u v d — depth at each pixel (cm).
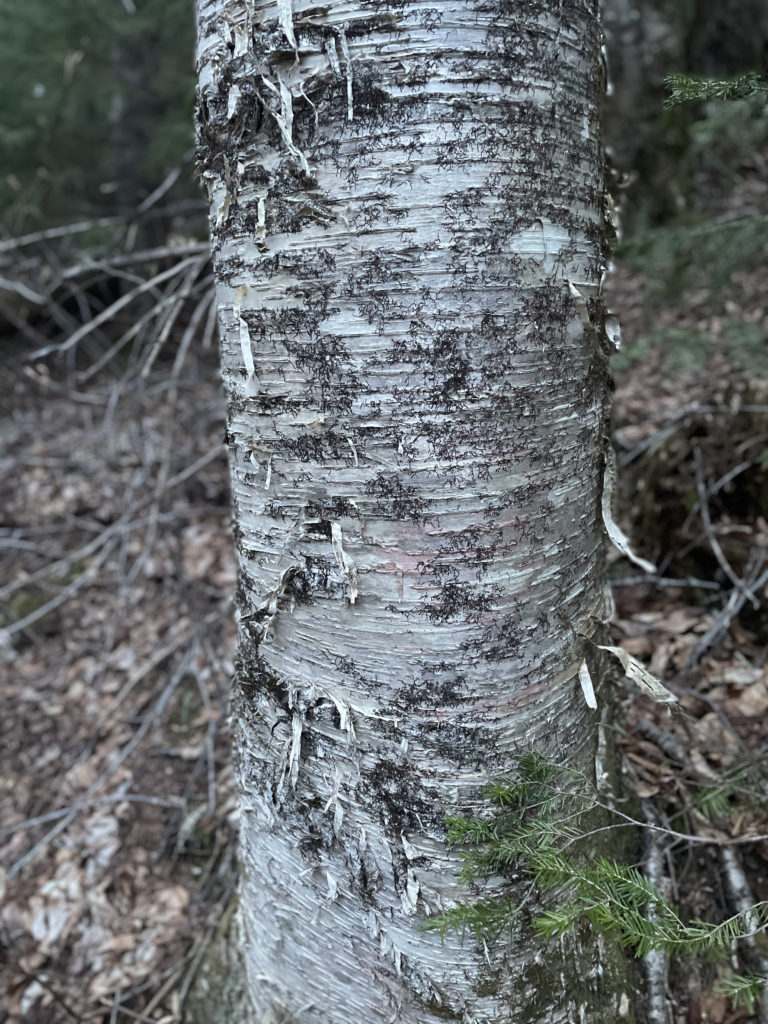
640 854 167
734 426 264
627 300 457
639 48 523
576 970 137
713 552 255
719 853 171
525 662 119
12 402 559
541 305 109
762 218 277
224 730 280
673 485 266
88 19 620
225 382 129
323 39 100
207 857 244
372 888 129
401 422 108
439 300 104
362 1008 140
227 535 392
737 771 169
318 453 114
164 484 352
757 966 153
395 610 115
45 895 247
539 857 112
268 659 133
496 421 108
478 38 98
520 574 115
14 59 630
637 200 543
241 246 115
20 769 304
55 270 468
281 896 145
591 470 127
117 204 664
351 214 103
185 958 214
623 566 270
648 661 232
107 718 313
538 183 105
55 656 357
